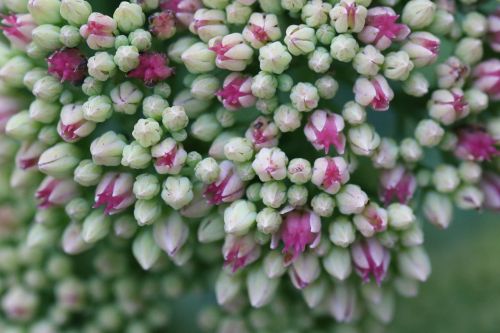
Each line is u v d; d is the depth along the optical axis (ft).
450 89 0.46
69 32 0.45
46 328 0.52
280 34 0.44
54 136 0.46
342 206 0.45
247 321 0.53
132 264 0.52
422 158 0.47
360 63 0.44
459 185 0.48
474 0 0.47
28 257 0.52
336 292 0.48
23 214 0.52
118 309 0.53
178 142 0.44
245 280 0.48
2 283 0.53
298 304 0.52
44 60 0.46
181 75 0.46
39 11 0.45
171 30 0.45
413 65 0.45
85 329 0.53
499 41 0.47
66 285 0.52
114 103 0.45
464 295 0.57
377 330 0.53
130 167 0.45
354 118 0.44
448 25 0.46
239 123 0.46
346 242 0.45
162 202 0.46
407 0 0.46
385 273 0.46
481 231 0.59
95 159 0.44
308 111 0.45
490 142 0.47
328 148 0.44
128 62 0.44
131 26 0.45
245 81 0.44
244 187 0.45
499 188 0.48
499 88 0.47
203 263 0.52
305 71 0.45
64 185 0.46
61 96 0.46
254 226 0.45
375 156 0.45
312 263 0.46
